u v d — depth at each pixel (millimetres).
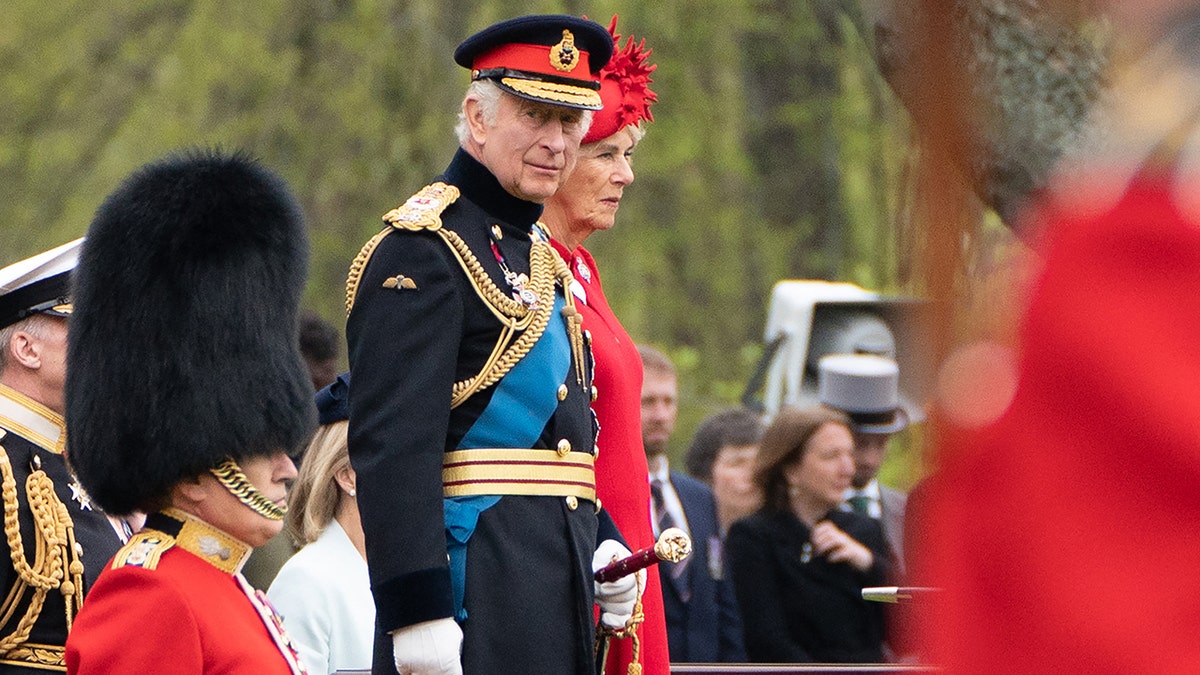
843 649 19656
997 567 3156
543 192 12398
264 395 11000
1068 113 13242
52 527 13625
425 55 47062
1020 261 3266
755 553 19922
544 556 11828
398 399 11398
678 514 20594
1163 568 3008
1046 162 13023
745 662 19516
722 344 49281
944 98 3113
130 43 48938
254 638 10570
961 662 3186
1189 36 3172
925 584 3324
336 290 46125
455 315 11734
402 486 11211
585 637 11906
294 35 47812
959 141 3109
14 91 48750
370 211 46688
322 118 47000
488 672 11492
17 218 47719
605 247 49812
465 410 11961
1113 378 3045
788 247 49094
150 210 11023
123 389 10820
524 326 12062
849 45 45500
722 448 21094
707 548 20188
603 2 47094
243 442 10836
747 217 49750
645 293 49625
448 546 11695
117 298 10938
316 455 15477
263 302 11156
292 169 46781
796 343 28219
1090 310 3088
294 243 11516
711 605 19781
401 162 46656
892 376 21906
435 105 46906
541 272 12430
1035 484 3109
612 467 13797
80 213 47000
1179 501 3000
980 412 3150
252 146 46625
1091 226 3143
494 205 12391
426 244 11836
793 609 19688
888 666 15148
